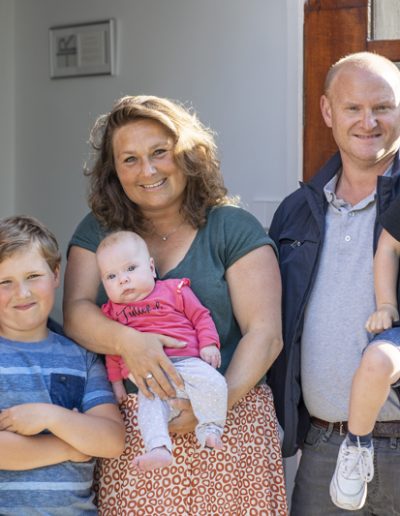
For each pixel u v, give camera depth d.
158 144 2.85
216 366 2.76
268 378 3.21
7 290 2.71
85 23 5.26
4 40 5.46
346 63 3.08
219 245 2.91
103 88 5.26
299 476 3.15
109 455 2.70
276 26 4.71
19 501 2.62
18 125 5.55
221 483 2.79
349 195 3.11
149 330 2.80
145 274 2.83
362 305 2.92
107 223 3.02
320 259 3.03
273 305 2.87
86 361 2.84
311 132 3.60
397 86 3.04
